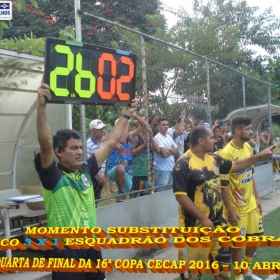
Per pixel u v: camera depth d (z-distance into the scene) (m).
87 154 5.75
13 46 5.27
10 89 5.30
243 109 10.28
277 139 17.47
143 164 6.59
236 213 4.83
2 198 5.42
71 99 3.66
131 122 6.82
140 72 6.54
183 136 7.72
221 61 15.46
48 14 13.93
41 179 3.16
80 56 3.69
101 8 14.84
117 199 6.12
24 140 5.99
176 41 14.73
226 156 4.94
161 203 6.78
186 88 7.70
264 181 11.21
